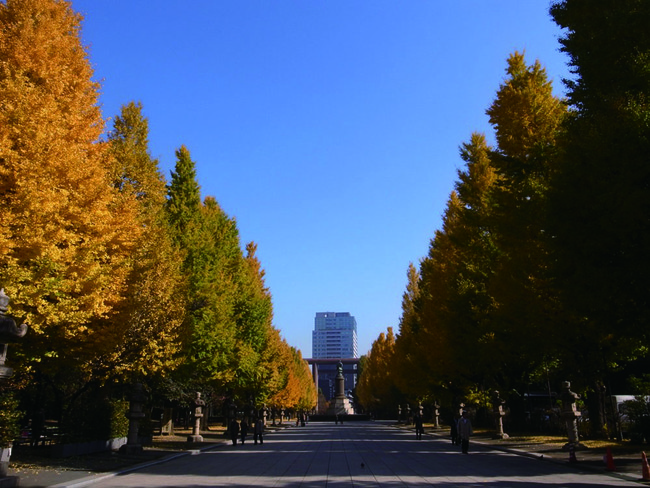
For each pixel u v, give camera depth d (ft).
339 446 91.91
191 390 108.88
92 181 50.62
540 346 71.41
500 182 72.59
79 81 54.19
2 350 39.14
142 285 70.03
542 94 75.20
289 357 233.55
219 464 59.88
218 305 99.55
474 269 92.89
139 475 48.96
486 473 47.67
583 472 46.70
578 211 43.42
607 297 42.93
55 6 56.24
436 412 170.09
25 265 45.09
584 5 48.06
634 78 41.19
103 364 69.31
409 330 170.91
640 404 65.72
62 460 55.72
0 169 43.14
